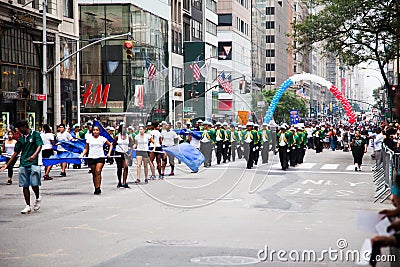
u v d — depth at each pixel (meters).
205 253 10.09
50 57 48.31
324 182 24.28
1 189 21.53
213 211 15.48
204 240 11.30
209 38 90.44
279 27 150.00
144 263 9.34
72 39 52.41
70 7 52.66
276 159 41.62
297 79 48.28
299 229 12.59
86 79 60.47
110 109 60.12
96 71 60.53
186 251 10.27
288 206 16.53
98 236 11.78
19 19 43.38
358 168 32.44
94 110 59.97
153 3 66.75
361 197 18.92
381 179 22.34
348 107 52.53
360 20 42.00
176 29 74.81
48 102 48.19
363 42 44.00
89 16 60.78
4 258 9.80
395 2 40.09
